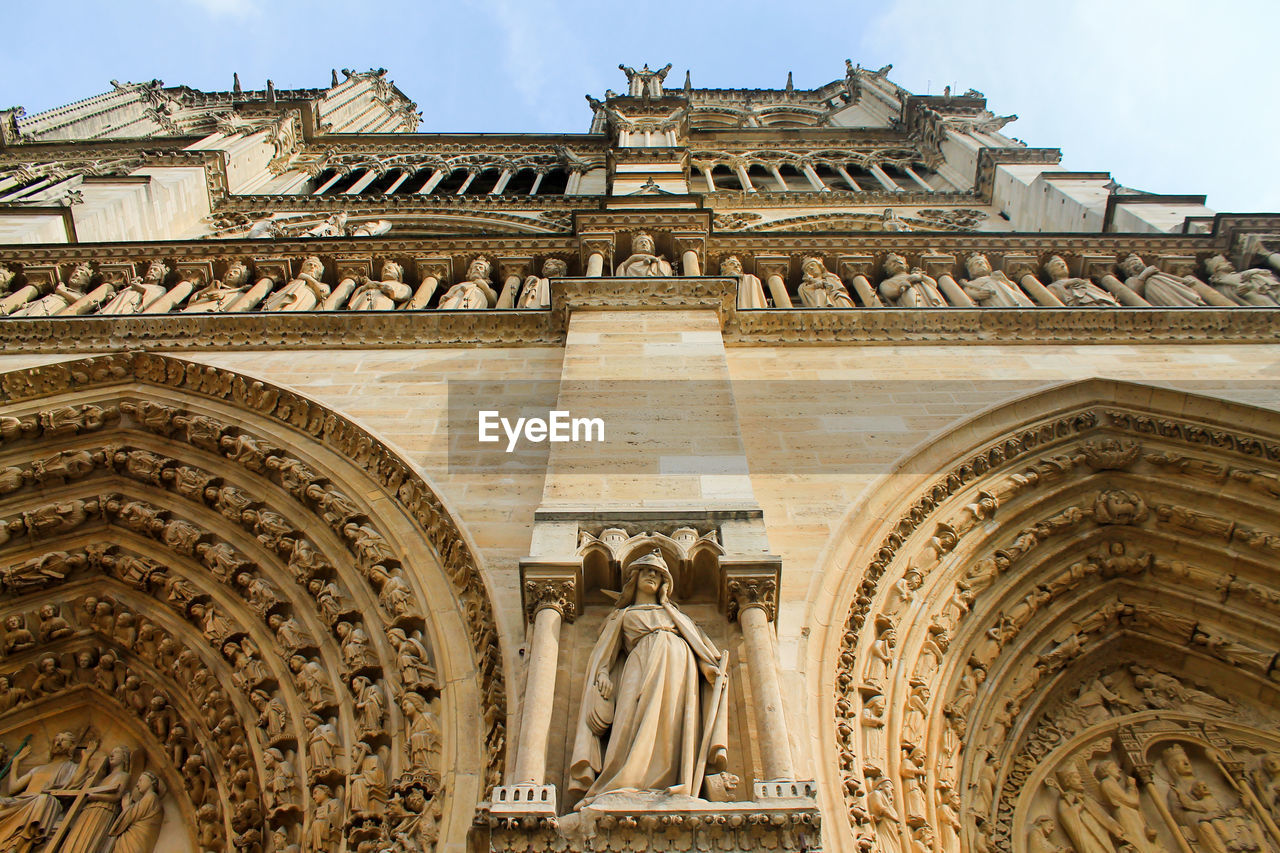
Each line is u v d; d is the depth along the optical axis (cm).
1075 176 2769
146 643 1209
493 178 3956
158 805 1098
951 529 1125
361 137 4097
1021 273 1845
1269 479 1213
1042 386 1372
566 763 719
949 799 932
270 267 1834
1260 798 1069
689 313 1466
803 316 1530
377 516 1117
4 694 1190
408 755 862
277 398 1330
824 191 3331
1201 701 1184
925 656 1012
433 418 1274
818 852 616
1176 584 1237
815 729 812
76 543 1285
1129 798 1076
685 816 627
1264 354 1473
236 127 3647
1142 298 1775
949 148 3631
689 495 961
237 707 1088
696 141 4078
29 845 1048
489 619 919
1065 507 1253
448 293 1784
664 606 823
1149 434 1317
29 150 3700
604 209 1947
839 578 982
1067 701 1188
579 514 915
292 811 937
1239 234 1862
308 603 1107
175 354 1470
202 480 1269
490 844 621
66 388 1403
